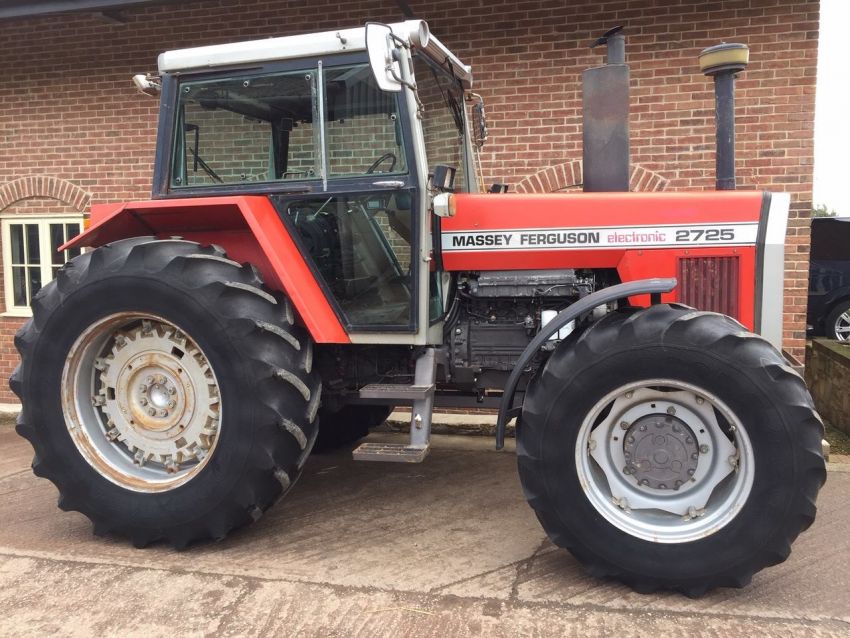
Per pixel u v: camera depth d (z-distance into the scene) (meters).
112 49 5.96
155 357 3.24
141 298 3.07
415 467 4.50
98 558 3.13
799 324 4.99
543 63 5.26
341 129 3.17
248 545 3.26
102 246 3.23
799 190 4.93
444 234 3.41
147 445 3.29
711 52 3.80
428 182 3.17
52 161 6.20
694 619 2.56
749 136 4.98
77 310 3.17
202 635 2.49
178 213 3.31
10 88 6.23
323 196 3.20
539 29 5.23
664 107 5.10
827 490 4.00
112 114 6.02
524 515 3.64
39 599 2.76
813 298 8.78
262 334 2.99
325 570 2.99
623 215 3.28
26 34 6.12
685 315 2.69
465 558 3.10
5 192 6.32
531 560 3.08
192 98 3.34
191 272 3.04
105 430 3.36
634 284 2.81
